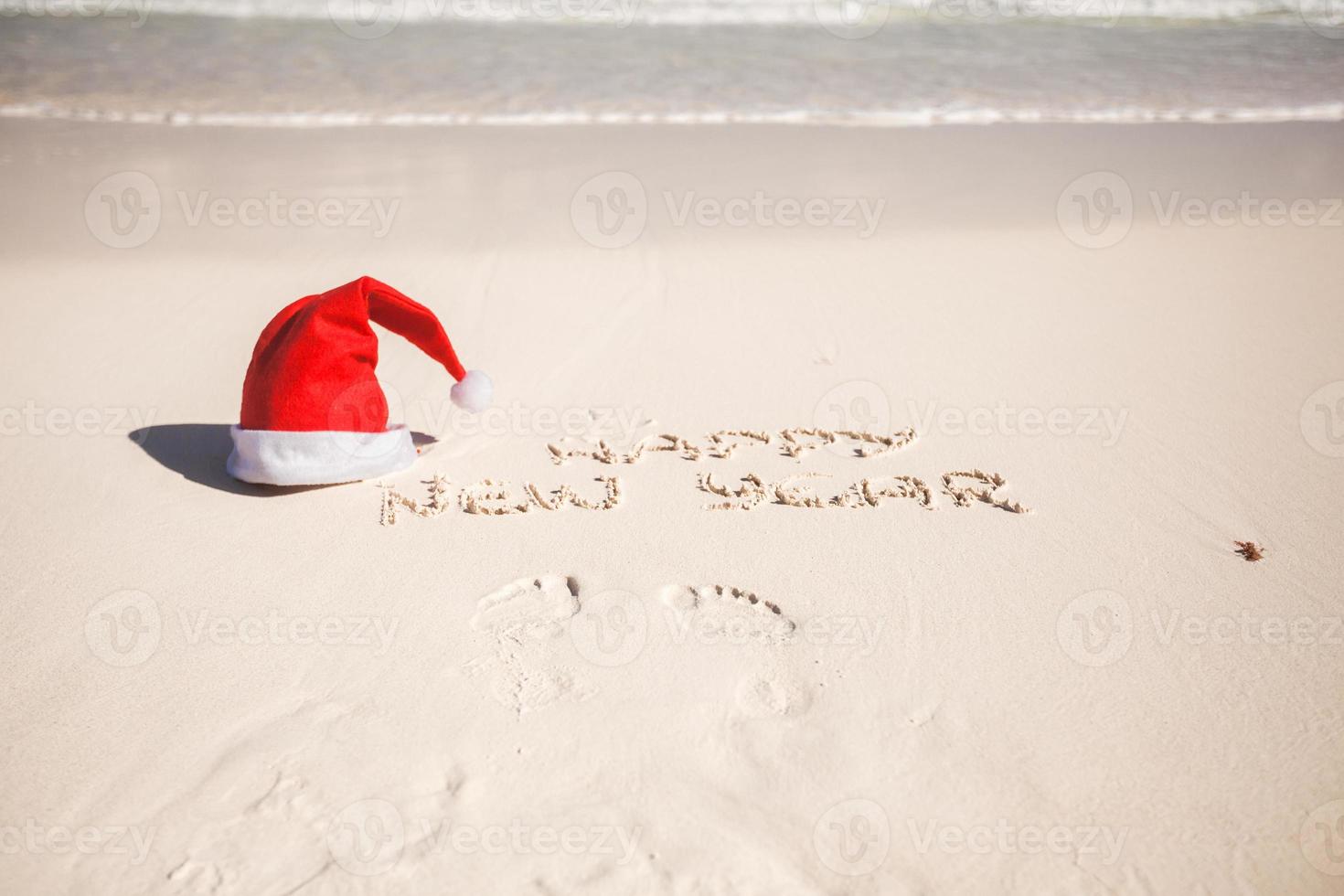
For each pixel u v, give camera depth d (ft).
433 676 10.79
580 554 12.80
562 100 33.71
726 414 16.28
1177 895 8.54
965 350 18.31
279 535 13.19
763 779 9.54
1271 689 10.66
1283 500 13.89
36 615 11.68
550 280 21.04
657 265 21.76
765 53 40.16
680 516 13.62
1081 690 10.66
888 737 10.03
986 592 12.12
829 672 10.85
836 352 18.29
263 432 13.53
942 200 25.58
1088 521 13.50
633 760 9.73
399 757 9.76
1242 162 28.53
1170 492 14.10
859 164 28.14
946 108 33.55
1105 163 28.48
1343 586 12.20
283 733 10.03
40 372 17.40
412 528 13.32
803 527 13.37
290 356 13.42
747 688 10.63
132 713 10.27
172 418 16.12
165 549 12.90
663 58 39.09
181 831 8.98
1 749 9.82
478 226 23.63
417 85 34.99
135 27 41.29
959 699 10.52
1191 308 19.94
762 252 22.44
